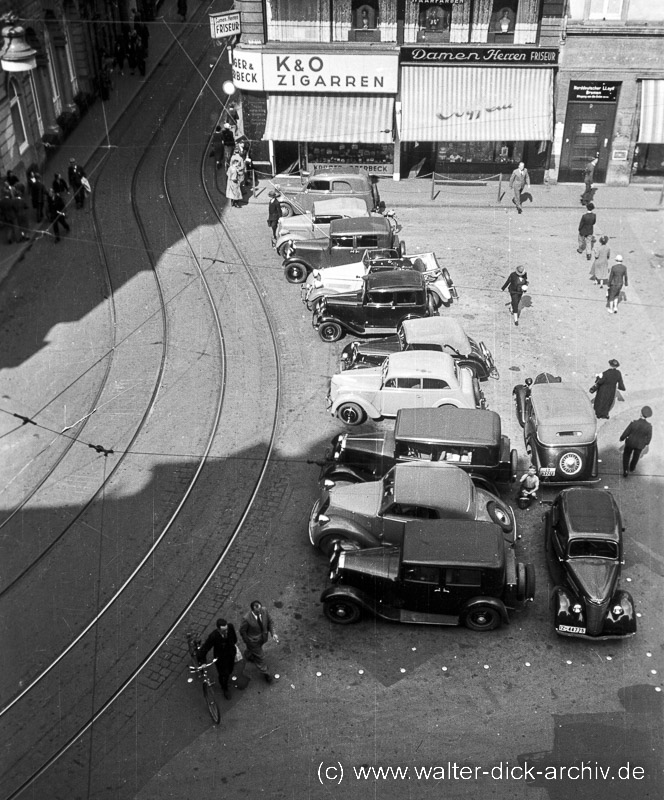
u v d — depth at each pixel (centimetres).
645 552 1612
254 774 1234
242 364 2188
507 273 2633
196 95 4028
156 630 1461
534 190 3238
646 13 2923
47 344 2267
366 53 3044
